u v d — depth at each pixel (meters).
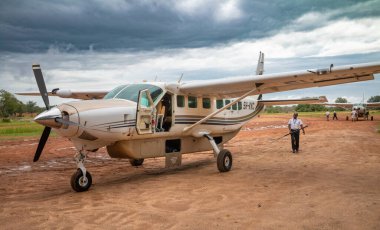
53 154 15.23
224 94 10.56
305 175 8.82
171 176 9.22
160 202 6.34
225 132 11.93
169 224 4.96
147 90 8.41
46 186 8.38
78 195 7.16
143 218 5.27
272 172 9.41
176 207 5.95
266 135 23.42
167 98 9.49
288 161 11.45
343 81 9.10
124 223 5.06
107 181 8.91
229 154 9.84
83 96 12.34
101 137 7.51
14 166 11.84
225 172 9.64
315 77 8.60
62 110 6.98
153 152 9.09
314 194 6.64
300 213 5.36
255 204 5.99
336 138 18.84
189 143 10.41
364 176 8.59
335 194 6.60
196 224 4.93
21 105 100.44
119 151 8.46
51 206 6.19
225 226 4.82
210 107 10.88
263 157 12.62
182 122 9.73
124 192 7.33
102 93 11.80
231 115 11.92
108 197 6.89
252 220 5.07
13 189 8.02
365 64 7.62
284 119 53.50
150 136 8.75
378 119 46.81
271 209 5.64
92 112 7.25
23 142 21.41
